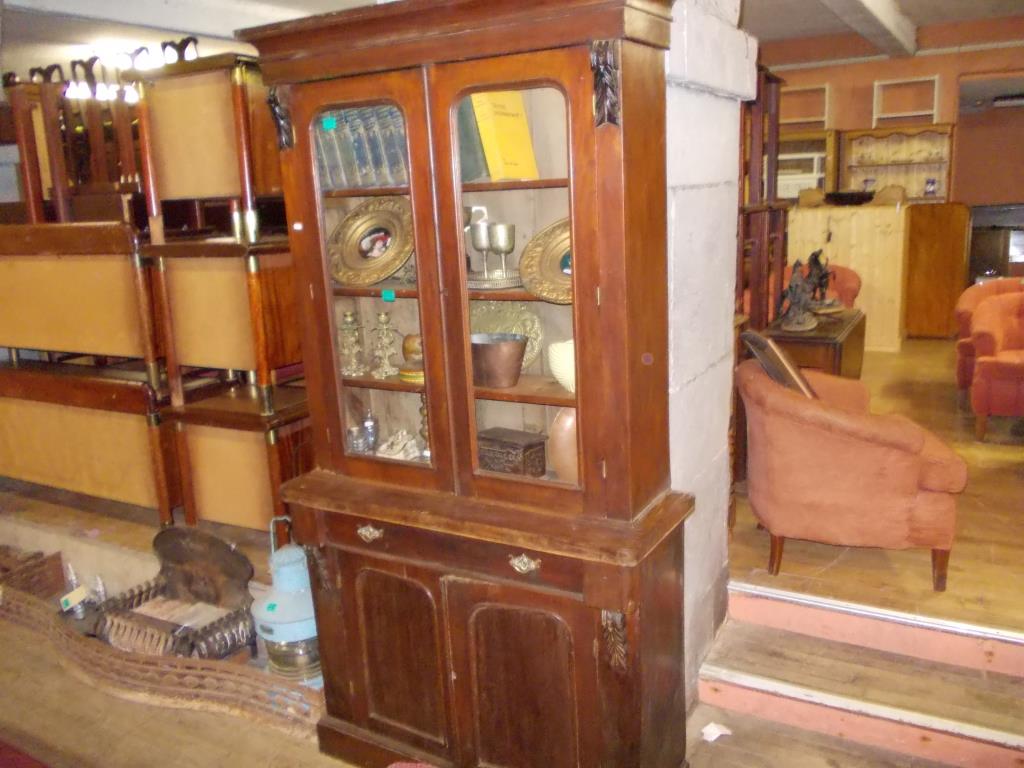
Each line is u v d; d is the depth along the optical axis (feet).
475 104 5.83
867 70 23.20
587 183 5.44
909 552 9.64
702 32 6.51
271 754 7.99
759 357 9.77
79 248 10.14
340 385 7.02
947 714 7.23
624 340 5.58
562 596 6.10
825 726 7.66
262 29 6.21
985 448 13.15
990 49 21.76
